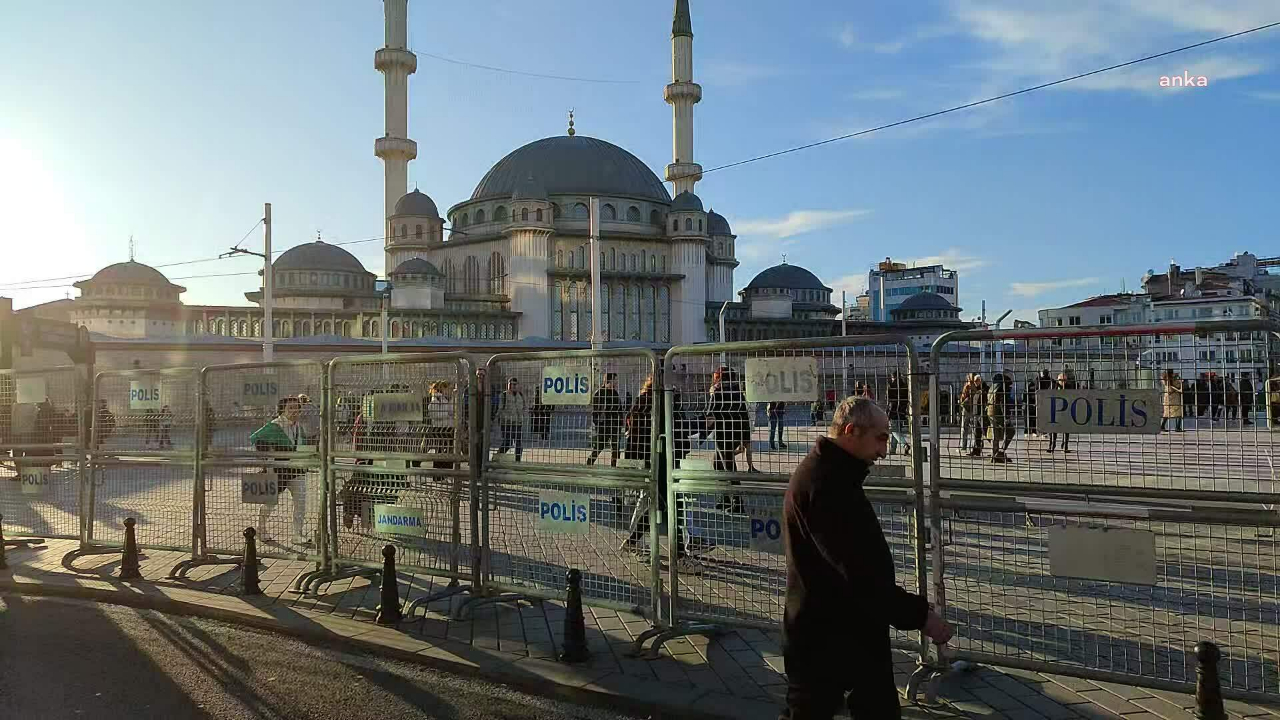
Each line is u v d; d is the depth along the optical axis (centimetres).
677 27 8800
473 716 513
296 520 860
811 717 348
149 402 948
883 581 336
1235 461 493
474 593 728
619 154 9031
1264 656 559
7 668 599
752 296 9044
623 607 667
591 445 690
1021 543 852
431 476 758
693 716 501
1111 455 530
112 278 7394
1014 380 552
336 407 820
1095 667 532
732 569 669
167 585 827
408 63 8212
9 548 1017
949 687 532
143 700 537
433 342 6184
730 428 614
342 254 8681
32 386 1051
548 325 7812
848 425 355
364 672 589
